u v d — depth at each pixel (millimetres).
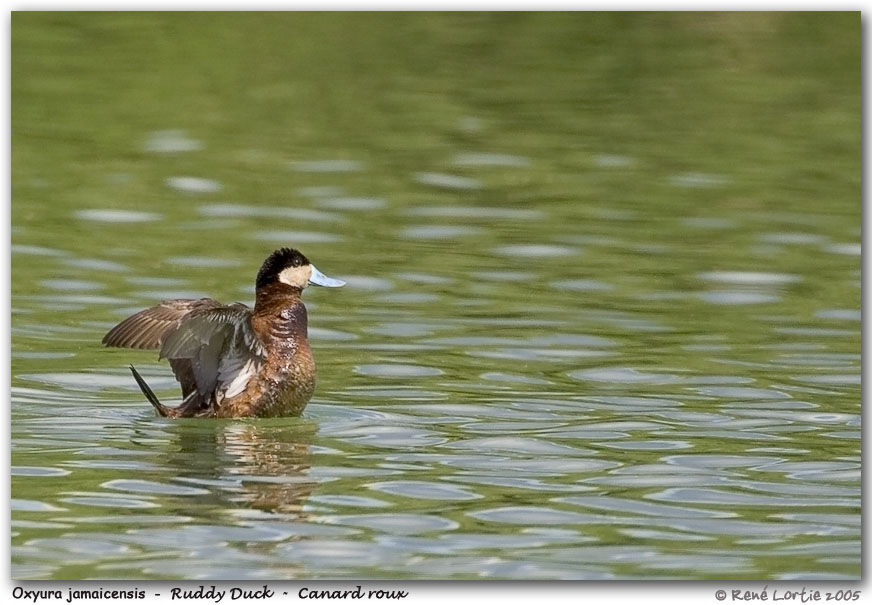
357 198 20391
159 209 19469
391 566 8695
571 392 12719
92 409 11945
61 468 10328
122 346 11234
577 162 22469
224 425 11586
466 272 17172
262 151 22469
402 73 27281
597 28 31125
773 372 13453
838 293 16547
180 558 8742
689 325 15141
